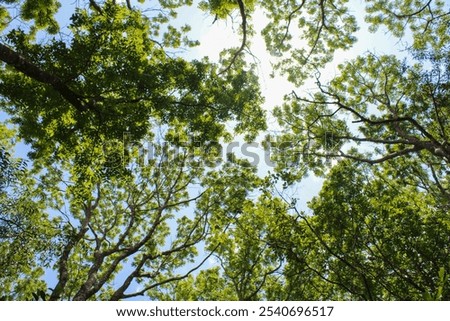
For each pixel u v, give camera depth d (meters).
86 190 11.54
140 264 13.85
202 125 12.69
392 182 15.72
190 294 16.97
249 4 14.02
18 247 11.92
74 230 14.09
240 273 14.57
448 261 11.30
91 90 9.43
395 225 12.32
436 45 16.62
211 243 15.89
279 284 14.35
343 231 12.95
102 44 9.34
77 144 10.73
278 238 13.29
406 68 13.98
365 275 12.12
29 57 9.14
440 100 12.77
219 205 16.00
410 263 11.96
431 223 12.17
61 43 9.08
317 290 13.33
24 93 9.23
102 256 13.89
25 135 10.83
